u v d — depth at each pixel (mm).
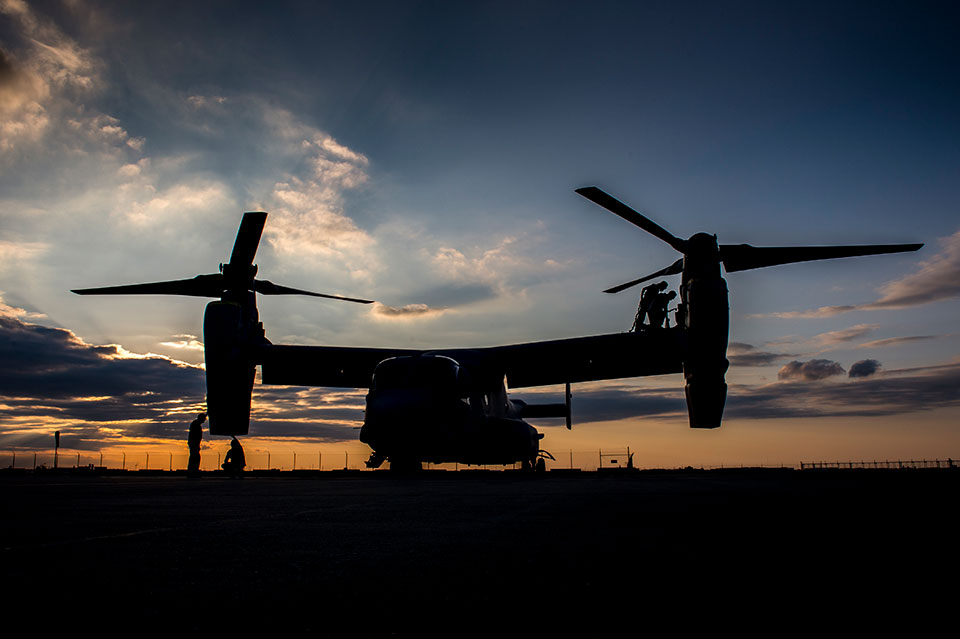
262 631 1647
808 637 1606
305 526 3979
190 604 1922
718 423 16094
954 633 1645
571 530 3781
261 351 18969
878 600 2008
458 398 15875
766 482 11172
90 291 18594
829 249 16062
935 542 3277
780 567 2570
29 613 1791
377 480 13711
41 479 14695
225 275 18656
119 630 1633
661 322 17781
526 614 1831
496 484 10930
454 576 2377
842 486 9328
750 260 16609
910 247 15500
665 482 11336
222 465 15273
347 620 1760
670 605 1938
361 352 19781
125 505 5684
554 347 18781
